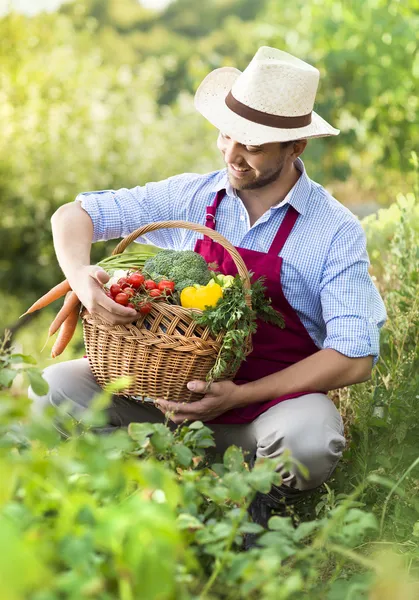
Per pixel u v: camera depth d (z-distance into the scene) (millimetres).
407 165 9703
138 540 1430
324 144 9695
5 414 1636
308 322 3012
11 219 9430
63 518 1526
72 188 9633
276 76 2805
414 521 2682
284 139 2807
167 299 2611
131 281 2607
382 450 3039
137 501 1490
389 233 4445
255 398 2740
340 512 1854
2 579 1257
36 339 8875
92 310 2627
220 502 1997
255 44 11766
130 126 10508
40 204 9492
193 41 23984
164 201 3170
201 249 3045
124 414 2992
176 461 2100
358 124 9906
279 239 2971
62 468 1596
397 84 9633
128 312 2543
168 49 22797
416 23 9328
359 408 3076
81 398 2963
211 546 1763
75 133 9898
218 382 2656
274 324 2934
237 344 2561
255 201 3041
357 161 10773
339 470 3006
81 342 8172
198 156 10602
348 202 10672
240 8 24781
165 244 3256
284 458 1946
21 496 1680
